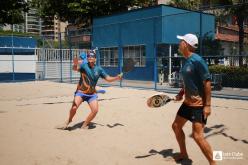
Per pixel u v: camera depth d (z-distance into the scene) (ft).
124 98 42.24
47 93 49.11
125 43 77.97
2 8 96.78
